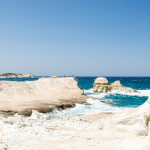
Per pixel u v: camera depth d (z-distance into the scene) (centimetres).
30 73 19838
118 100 2727
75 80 3553
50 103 1969
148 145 434
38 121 988
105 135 678
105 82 3872
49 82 3031
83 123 1016
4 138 623
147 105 720
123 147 442
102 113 1686
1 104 1781
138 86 5959
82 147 462
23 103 1880
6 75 18688
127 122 756
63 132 744
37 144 519
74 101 2228
